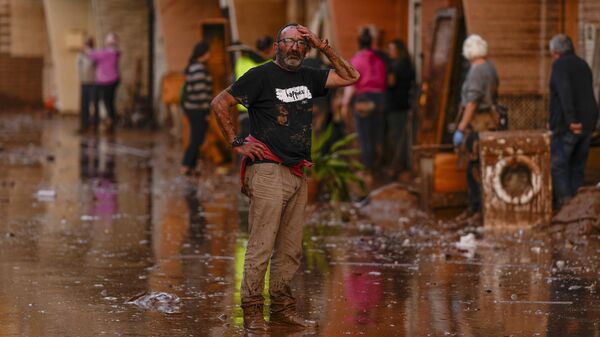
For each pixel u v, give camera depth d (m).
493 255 21.39
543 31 29.02
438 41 31.88
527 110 29.19
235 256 21.61
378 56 35.53
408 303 17.30
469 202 26.20
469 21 28.77
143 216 27.42
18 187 33.56
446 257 21.12
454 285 18.61
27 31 86.44
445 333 15.45
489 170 24.52
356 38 38.28
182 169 37.69
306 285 18.70
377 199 29.94
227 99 15.71
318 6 41.78
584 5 28.09
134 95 64.44
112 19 64.19
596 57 27.55
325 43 15.89
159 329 15.69
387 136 36.97
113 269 20.16
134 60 64.50
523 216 24.53
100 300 17.55
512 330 15.59
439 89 31.59
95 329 15.68
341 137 35.97
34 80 87.62
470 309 16.86
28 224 25.72
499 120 25.62
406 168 36.88
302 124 15.88
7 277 19.34
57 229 24.98
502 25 28.84
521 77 29.00
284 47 15.68
